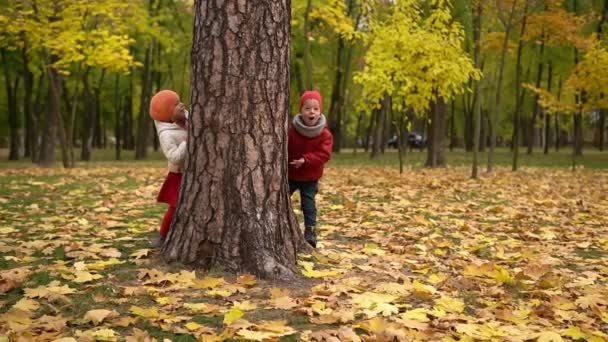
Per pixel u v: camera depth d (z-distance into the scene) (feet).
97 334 9.94
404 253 17.51
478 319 11.42
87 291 12.63
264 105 14.01
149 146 171.73
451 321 11.31
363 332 10.64
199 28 14.05
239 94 13.82
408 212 25.95
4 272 13.62
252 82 13.87
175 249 14.35
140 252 15.37
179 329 10.36
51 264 15.03
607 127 155.22
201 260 13.97
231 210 13.88
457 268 15.79
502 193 35.17
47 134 62.80
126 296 12.41
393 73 44.42
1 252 16.29
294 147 16.90
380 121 91.35
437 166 66.59
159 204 27.40
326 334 10.08
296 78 85.46
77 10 50.57
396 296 12.49
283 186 14.51
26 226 20.76
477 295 13.32
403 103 52.31
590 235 21.53
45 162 62.90
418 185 39.01
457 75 43.96
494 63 101.35
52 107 62.39
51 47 48.21
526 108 115.34
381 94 44.47
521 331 10.88
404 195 32.58
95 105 111.96
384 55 43.47
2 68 89.15
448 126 162.20
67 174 46.75
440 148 66.85
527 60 91.61
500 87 53.16
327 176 48.47
